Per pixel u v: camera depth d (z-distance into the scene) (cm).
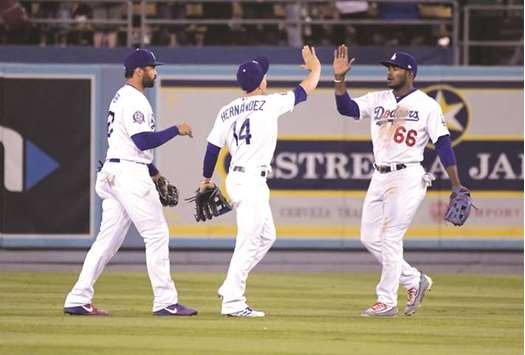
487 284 4581
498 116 5259
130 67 3209
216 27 6088
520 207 5278
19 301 3762
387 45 6119
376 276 4816
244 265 3241
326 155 5228
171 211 5194
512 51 6150
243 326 3106
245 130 3194
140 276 4681
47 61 5812
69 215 5212
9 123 5188
